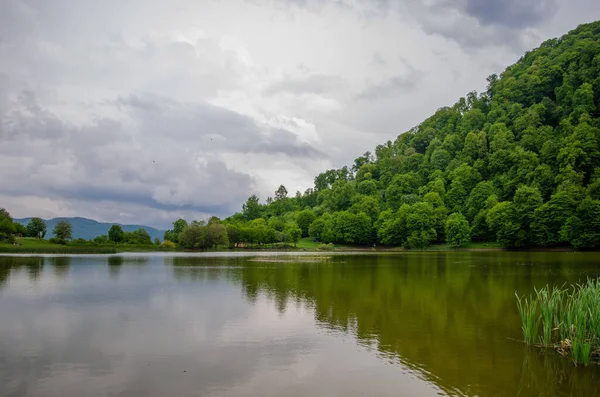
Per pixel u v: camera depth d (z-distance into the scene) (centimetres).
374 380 1493
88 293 3409
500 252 10562
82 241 12394
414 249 13450
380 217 15200
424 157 19212
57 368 1591
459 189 14800
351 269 5722
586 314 1755
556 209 10206
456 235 12619
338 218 15825
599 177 10812
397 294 3394
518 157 13675
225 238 13600
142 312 2638
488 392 1402
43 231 13962
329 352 1817
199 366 1622
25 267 5719
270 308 2792
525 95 17138
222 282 4188
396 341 1998
